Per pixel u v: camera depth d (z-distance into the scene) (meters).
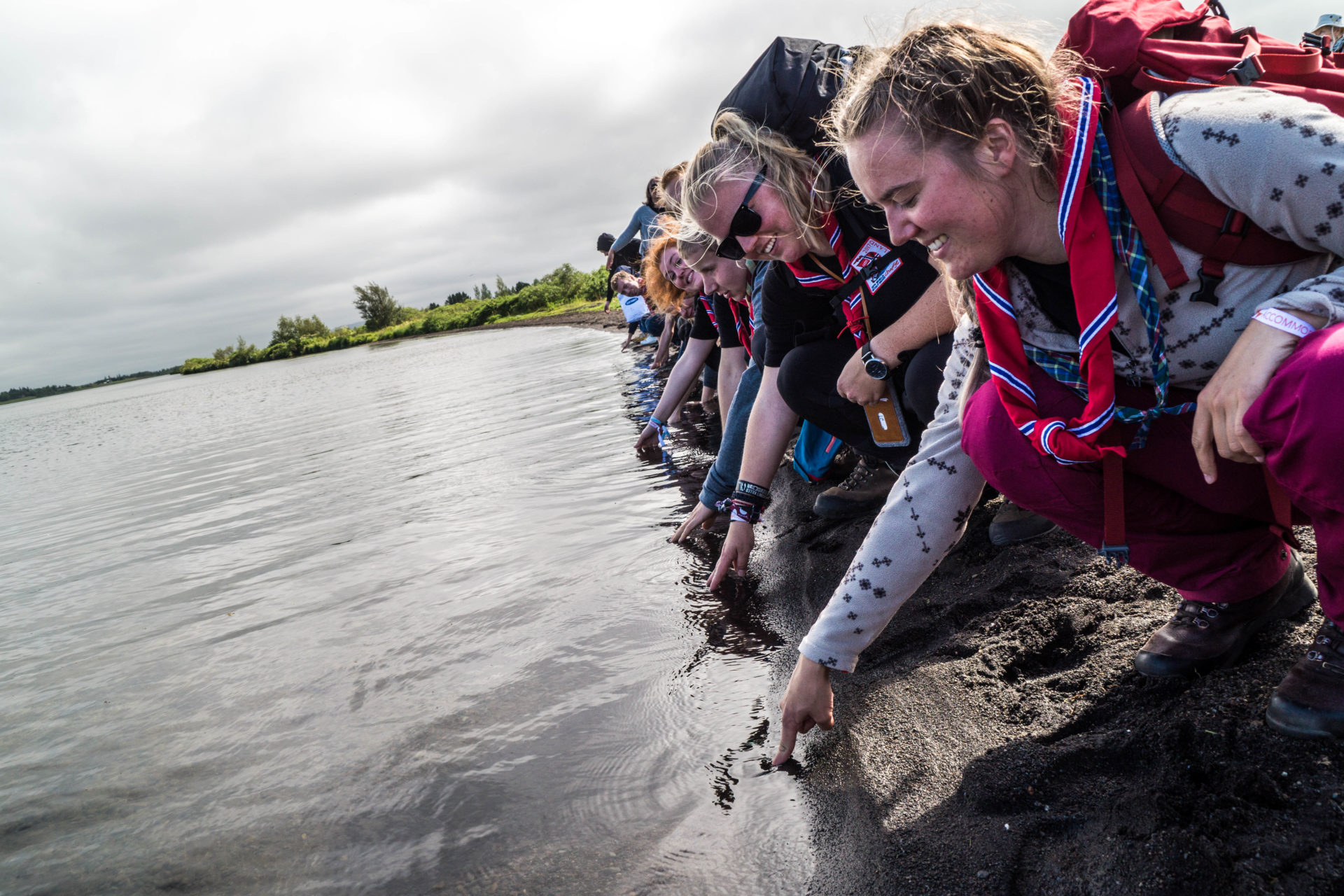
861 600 1.38
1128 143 1.02
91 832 1.69
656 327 9.28
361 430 8.49
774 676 1.81
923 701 1.49
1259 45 1.05
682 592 2.39
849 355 2.22
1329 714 1.02
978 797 1.21
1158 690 1.28
